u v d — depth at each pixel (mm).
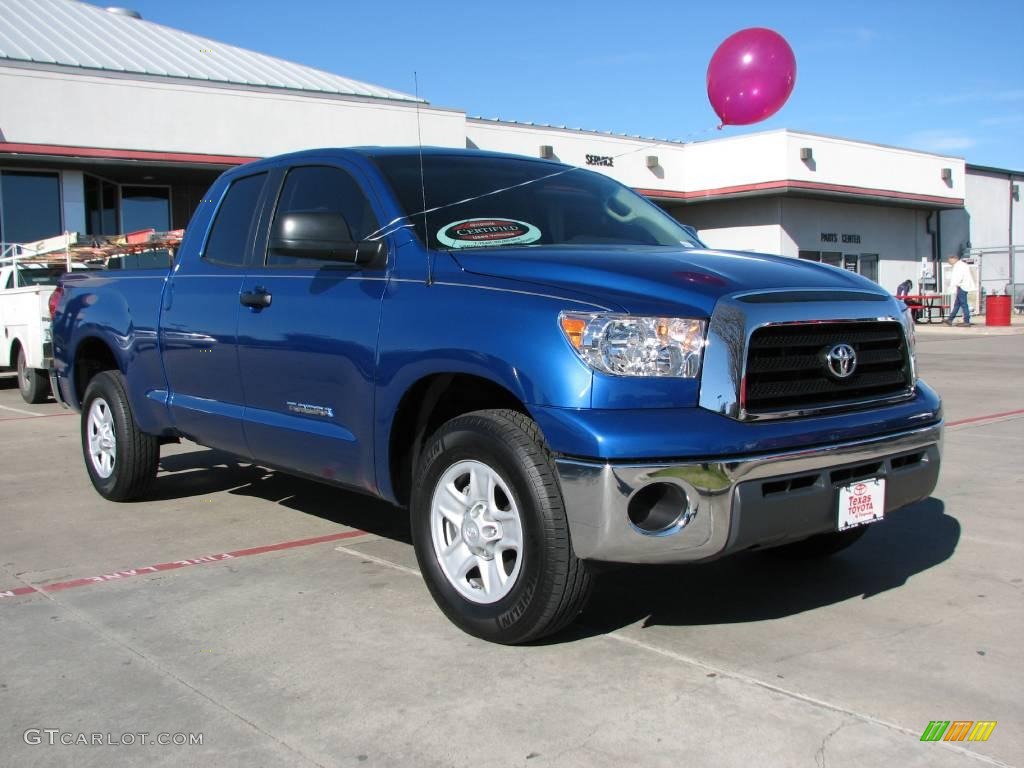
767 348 3332
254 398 4684
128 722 2988
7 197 19297
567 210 4602
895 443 3582
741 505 3188
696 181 28969
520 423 3430
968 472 6633
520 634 3439
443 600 3709
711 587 4254
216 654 3514
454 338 3564
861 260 32250
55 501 6051
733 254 4078
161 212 22234
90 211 20484
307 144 20984
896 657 3434
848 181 29641
